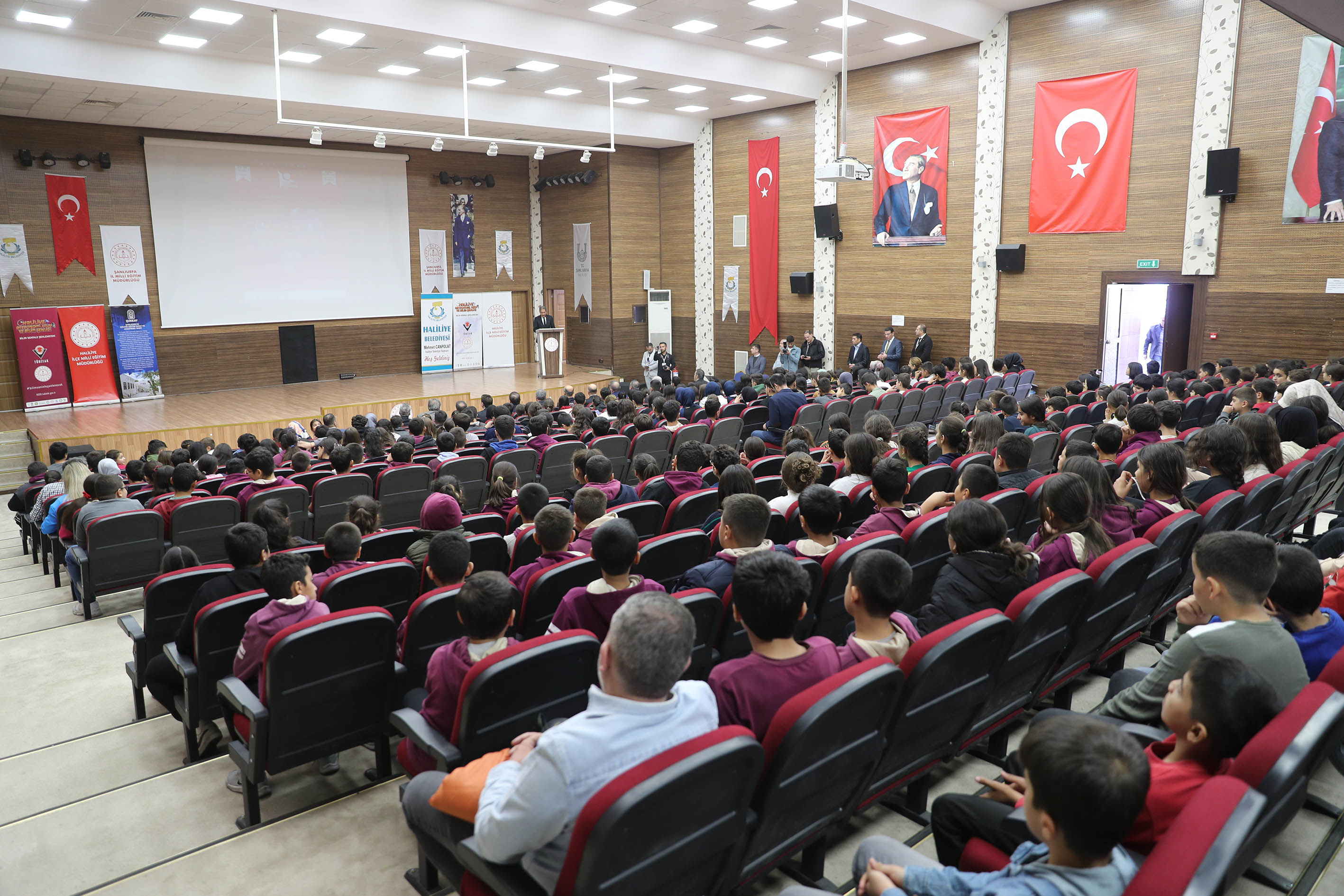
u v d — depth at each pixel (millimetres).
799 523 4539
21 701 4395
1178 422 5730
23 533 8266
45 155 14773
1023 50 12781
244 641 3131
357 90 14227
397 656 3453
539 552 4410
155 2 10094
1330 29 5480
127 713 4230
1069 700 3414
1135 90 11641
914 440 5188
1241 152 10734
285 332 17797
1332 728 1760
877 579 2406
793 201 16703
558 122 16484
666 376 18297
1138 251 11883
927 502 4355
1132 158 11789
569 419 10305
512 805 1777
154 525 5711
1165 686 2326
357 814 3146
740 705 2195
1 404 14914
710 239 18578
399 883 2748
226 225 16828
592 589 2988
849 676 2076
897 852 1916
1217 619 2768
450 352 19969
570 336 20781
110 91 12594
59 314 15070
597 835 1581
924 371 13414
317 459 8844
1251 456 4770
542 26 12289
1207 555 2350
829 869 2592
